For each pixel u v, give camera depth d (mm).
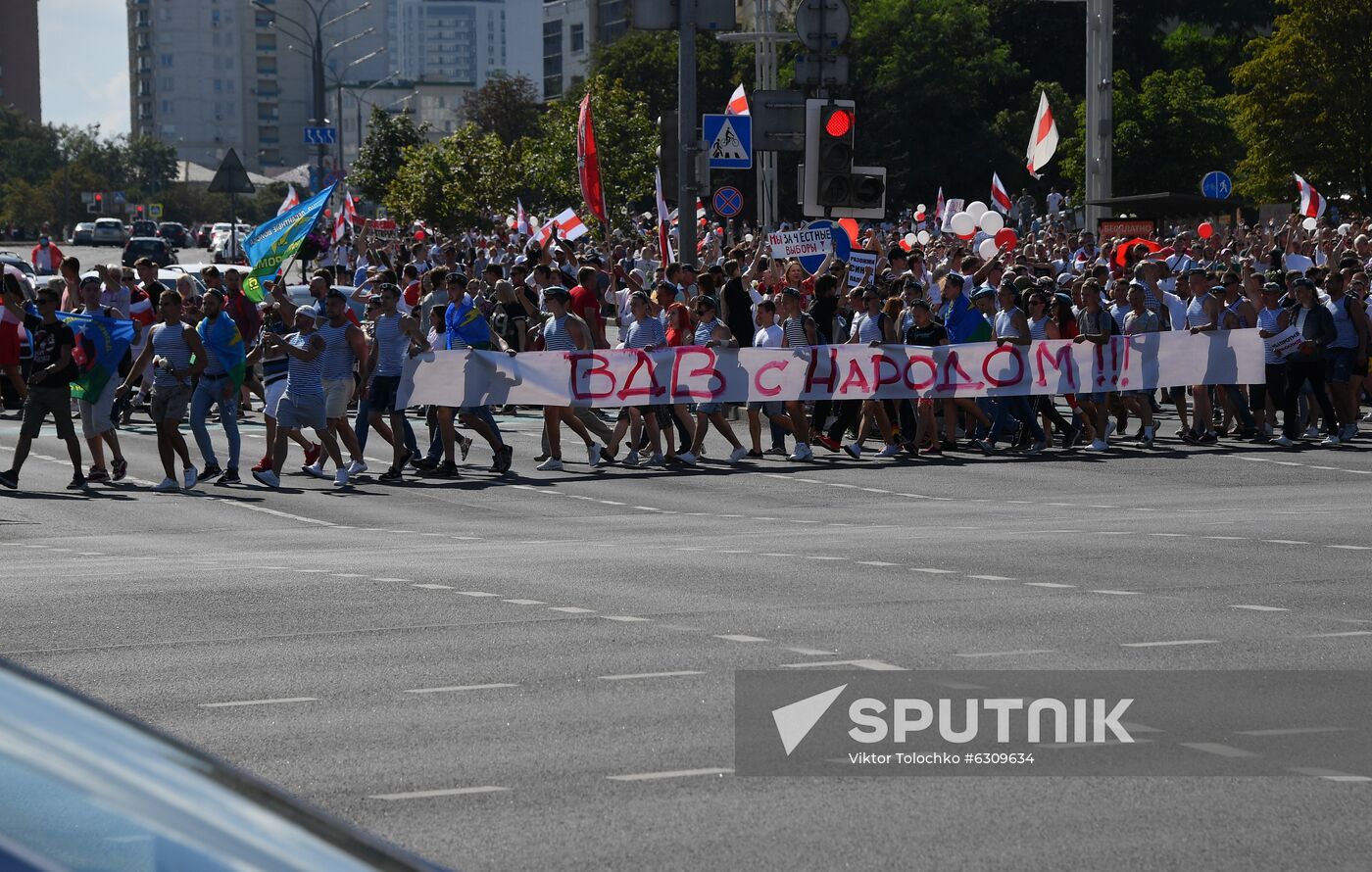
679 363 20250
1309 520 14555
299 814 2174
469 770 6582
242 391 26125
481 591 11086
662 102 96125
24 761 2051
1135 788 6277
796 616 9891
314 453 19766
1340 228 36312
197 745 7004
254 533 15258
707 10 21812
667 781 6402
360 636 9492
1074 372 21156
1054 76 95875
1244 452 20906
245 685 8211
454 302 19953
